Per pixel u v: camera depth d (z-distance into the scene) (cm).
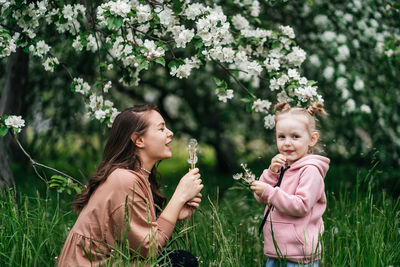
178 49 506
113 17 258
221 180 659
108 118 297
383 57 398
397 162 449
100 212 225
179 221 257
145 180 235
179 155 927
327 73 402
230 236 292
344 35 421
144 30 303
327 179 519
